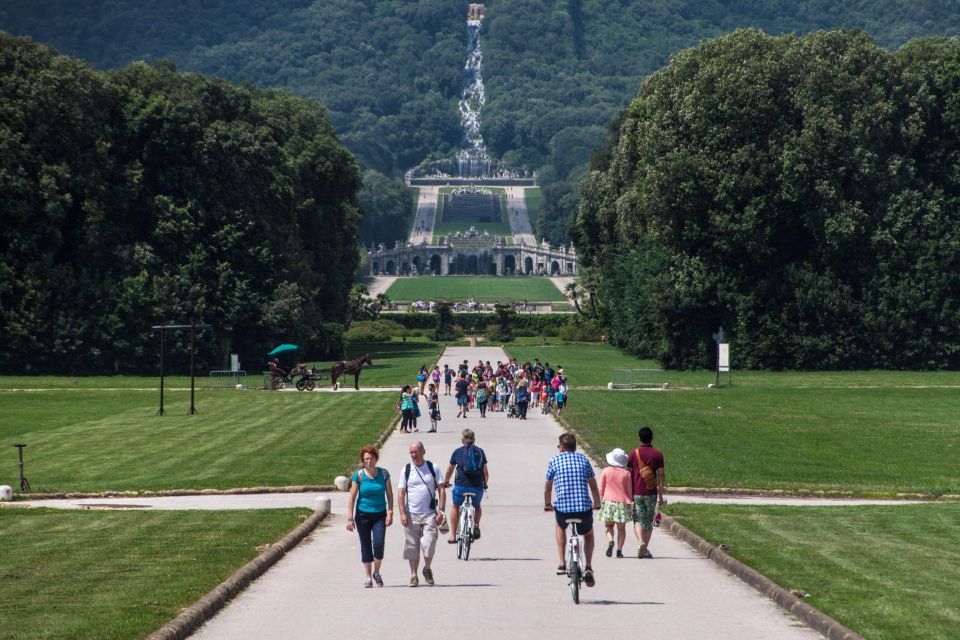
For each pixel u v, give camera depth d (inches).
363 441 5807.1
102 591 2418.8
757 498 4160.9
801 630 2187.5
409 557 2628.0
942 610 2220.7
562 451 2662.4
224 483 4436.5
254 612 2356.1
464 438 3063.5
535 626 2226.9
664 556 2984.7
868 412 7135.8
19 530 3260.3
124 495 4205.2
